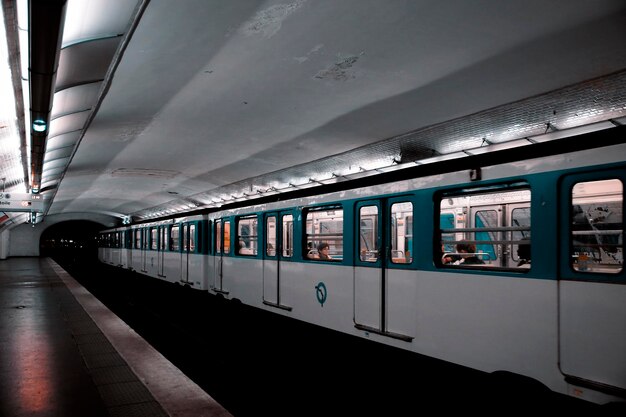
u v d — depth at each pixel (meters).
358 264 7.69
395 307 6.91
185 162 15.93
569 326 4.73
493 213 6.69
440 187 6.30
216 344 10.29
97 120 10.34
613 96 6.73
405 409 6.21
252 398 6.73
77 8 4.57
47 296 14.51
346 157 12.27
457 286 5.95
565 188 4.94
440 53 6.69
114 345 7.61
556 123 7.82
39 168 11.18
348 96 8.65
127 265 29.61
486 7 5.48
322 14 5.92
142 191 24.98
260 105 9.46
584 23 5.57
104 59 5.74
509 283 5.33
